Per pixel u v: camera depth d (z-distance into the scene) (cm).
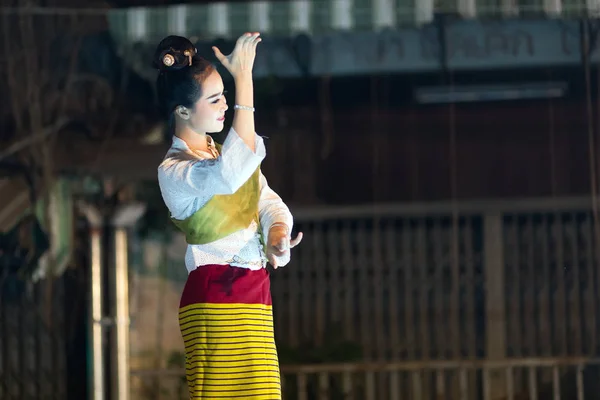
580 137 2092
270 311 610
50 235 2059
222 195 590
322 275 2084
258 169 607
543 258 2086
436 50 2061
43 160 2084
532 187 2097
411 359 2064
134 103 2094
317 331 2067
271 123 2112
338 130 2117
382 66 2069
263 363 592
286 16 1995
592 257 2072
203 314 587
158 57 595
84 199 2072
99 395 1762
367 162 2114
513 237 2092
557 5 2019
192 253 599
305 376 2045
